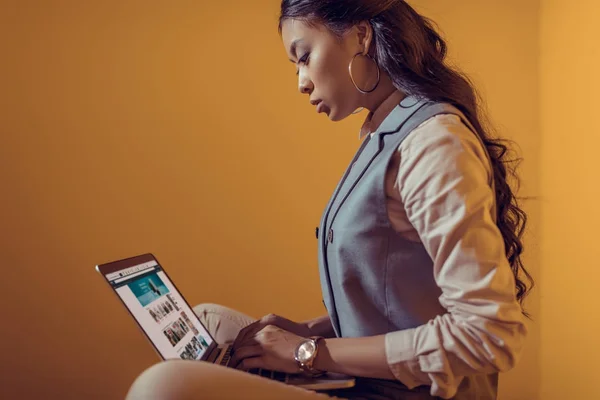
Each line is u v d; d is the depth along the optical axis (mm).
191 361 896
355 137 2672
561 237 2447
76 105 2566
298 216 2648
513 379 2598
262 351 1085
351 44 1145
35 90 2551
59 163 2553
